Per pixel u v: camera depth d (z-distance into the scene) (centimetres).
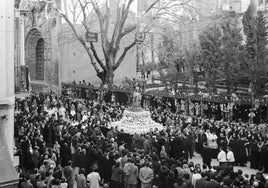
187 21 4734
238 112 3078
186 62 4484
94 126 2238
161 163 1546
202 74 4575
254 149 1975
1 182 986
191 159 2164
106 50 4441
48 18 4825
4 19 1539
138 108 2309
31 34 5044
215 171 1445
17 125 2191
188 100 3297
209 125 2383
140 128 2188
